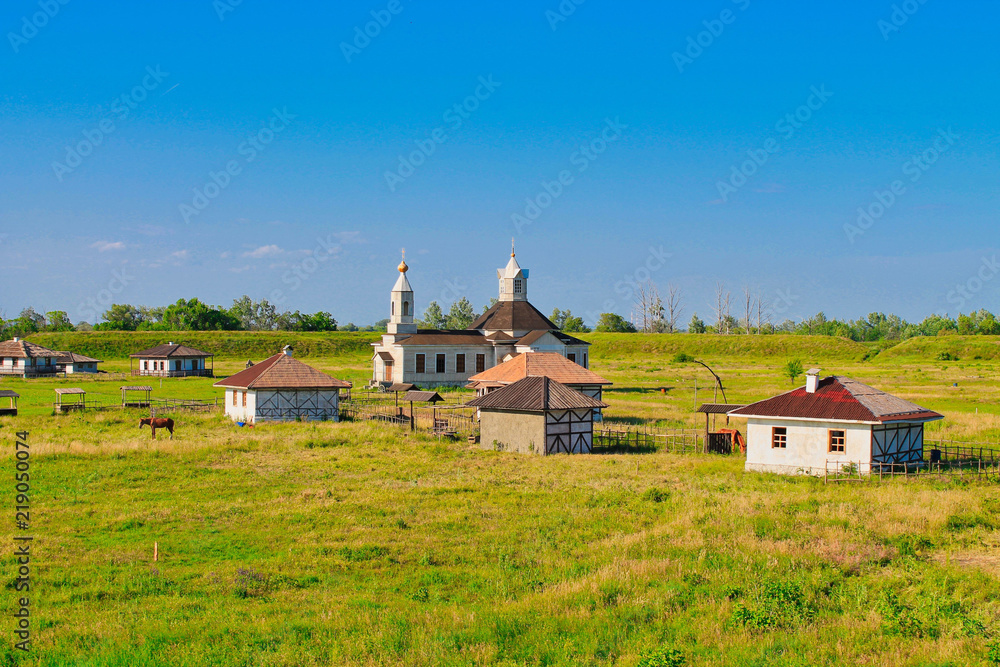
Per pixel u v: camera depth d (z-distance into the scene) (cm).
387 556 2592
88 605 2122
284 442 4884
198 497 3434
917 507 3064
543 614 2028
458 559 2559
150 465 4100
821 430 4097
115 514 3109
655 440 5181
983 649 1766
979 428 5469
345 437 5091
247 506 3241
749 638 1866
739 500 3269
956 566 2403
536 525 2955
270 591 2261
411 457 4516
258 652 1789
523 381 5069
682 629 1919
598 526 2956
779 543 2602
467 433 5356
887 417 4016
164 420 5094
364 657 1762
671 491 3503
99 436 5059
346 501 3338
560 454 4738
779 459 4181
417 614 2025
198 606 2117
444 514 3120
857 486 3694
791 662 1730
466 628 1930
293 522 3009
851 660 1739
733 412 4297
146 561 2522
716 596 2155
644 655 1758
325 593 2230
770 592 2122
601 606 2097
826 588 2206
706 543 2652
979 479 3844
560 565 2475
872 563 2445
